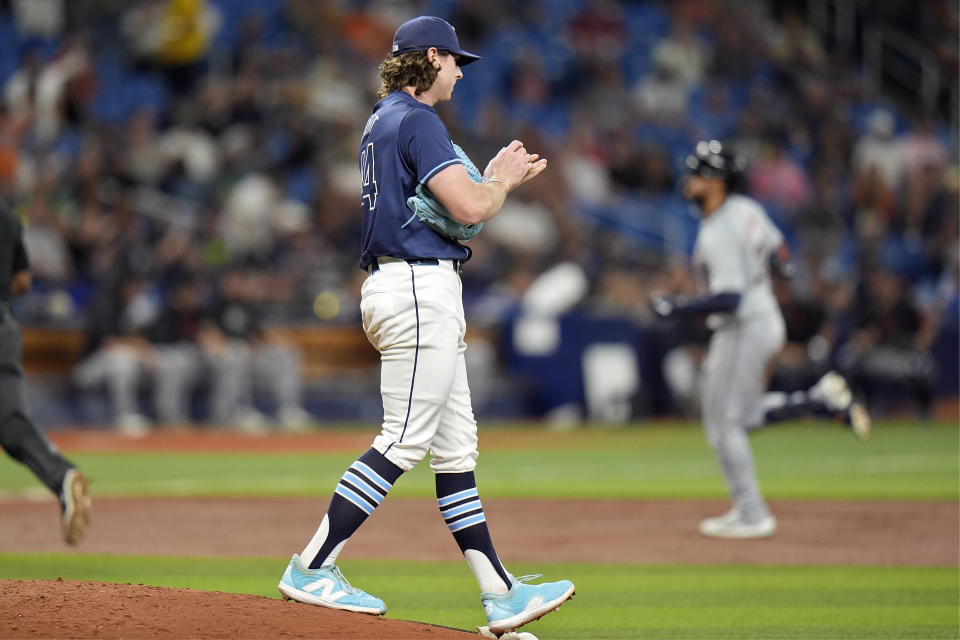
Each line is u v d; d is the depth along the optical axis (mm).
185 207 61125
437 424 15289
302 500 32938
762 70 95875
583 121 80750
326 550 15102
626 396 64500
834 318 64062
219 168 64250
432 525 28344
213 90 67812
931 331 67812
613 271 68625
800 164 89250
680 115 87375
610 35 91938
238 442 51156
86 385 54875
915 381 66625
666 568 22547
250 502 32438
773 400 27641
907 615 18297
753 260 26344
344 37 78188
